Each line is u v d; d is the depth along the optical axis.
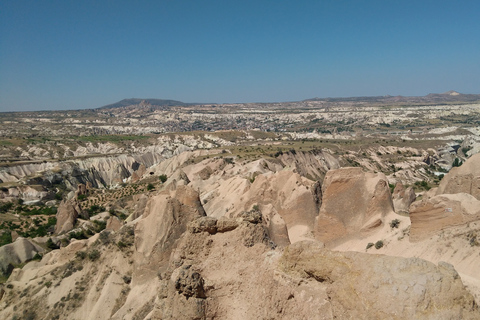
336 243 40.12
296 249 17.03
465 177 46.69
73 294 43.94
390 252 34.81
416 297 12.05
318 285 15.71
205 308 19.12
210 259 22.03
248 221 23.09
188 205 42.91
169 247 40.31
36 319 42.88
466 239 29.80
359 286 13.29
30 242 69.75
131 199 107.50
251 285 19.17
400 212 56.59
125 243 47.59
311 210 46.81
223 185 81.06
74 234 76.44
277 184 54.75
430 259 30.94
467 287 20.56
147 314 34.53
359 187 40.75
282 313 16.34
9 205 111.75
